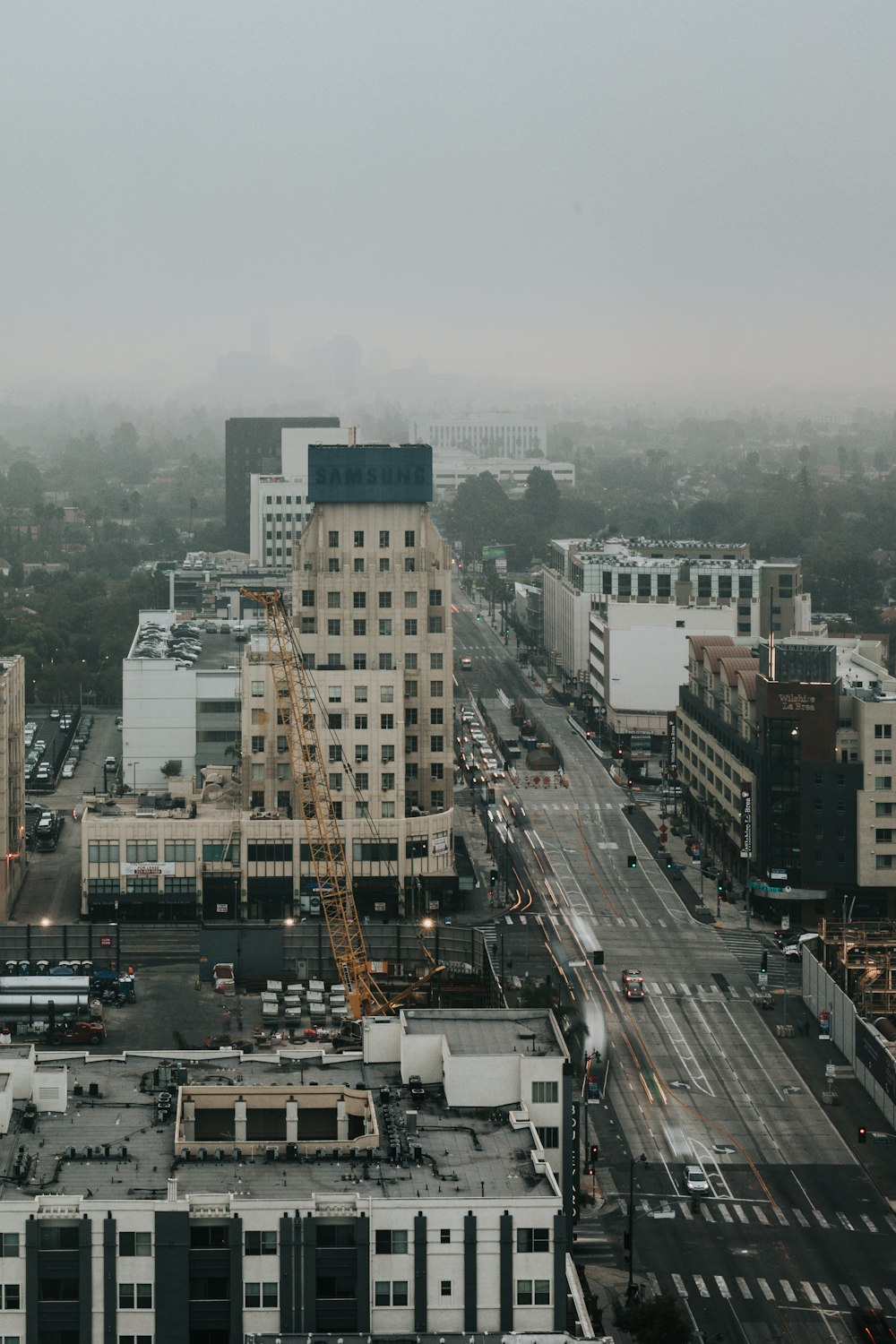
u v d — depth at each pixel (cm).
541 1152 15325
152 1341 14400
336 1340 14238
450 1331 14562
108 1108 16338
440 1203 14488
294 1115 16362
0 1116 15625
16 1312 14338
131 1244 14350
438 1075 16912
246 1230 14438
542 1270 14575
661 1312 16838
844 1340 17512
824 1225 19950
